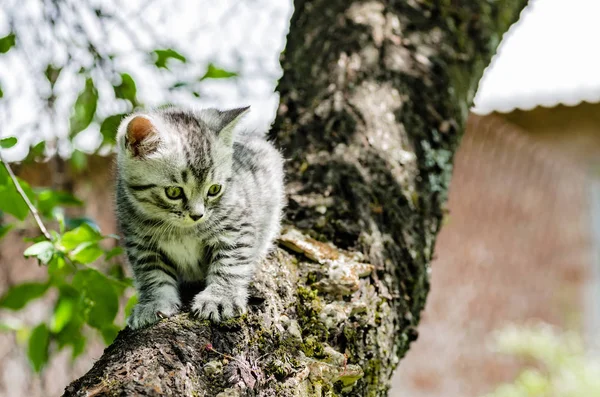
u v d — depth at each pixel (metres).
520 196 1.68
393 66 0.77
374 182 0.71
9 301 0.74
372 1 0.81
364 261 0.68
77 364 0.96
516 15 0.87
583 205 1.78
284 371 0.60
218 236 0.69
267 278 0.65
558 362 1.50
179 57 0.81
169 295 0.68
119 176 0.71
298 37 0.81
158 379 0.56
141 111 0.74
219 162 0.70
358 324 0.65
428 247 0.72
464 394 1.52
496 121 1.66
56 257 0.69
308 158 0.73
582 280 1.74
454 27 0.81
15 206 0.70
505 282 1.63
